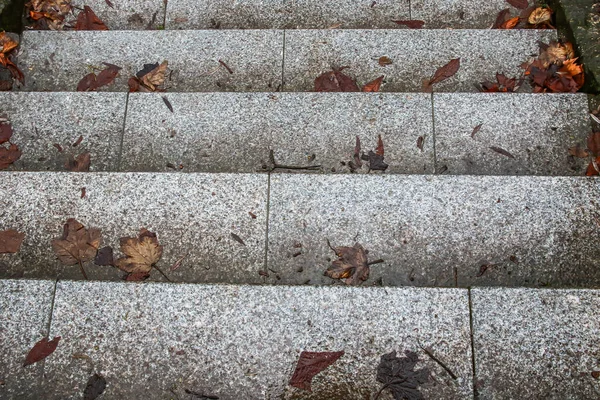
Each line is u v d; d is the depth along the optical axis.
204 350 1.93
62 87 2.98
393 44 3.01
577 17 2.90
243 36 3.07
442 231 2.20
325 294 1.98
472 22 3.29
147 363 1.92
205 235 2.23
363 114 2.62
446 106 2.62
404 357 1.89
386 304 1.96
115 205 2.28
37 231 2.25
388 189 2.26
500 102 2.62
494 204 2.22
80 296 2.00
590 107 2.60
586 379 1.85
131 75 3.00
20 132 2.64
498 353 1.89
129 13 3.36
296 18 3.34
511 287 1.97
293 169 2.53
